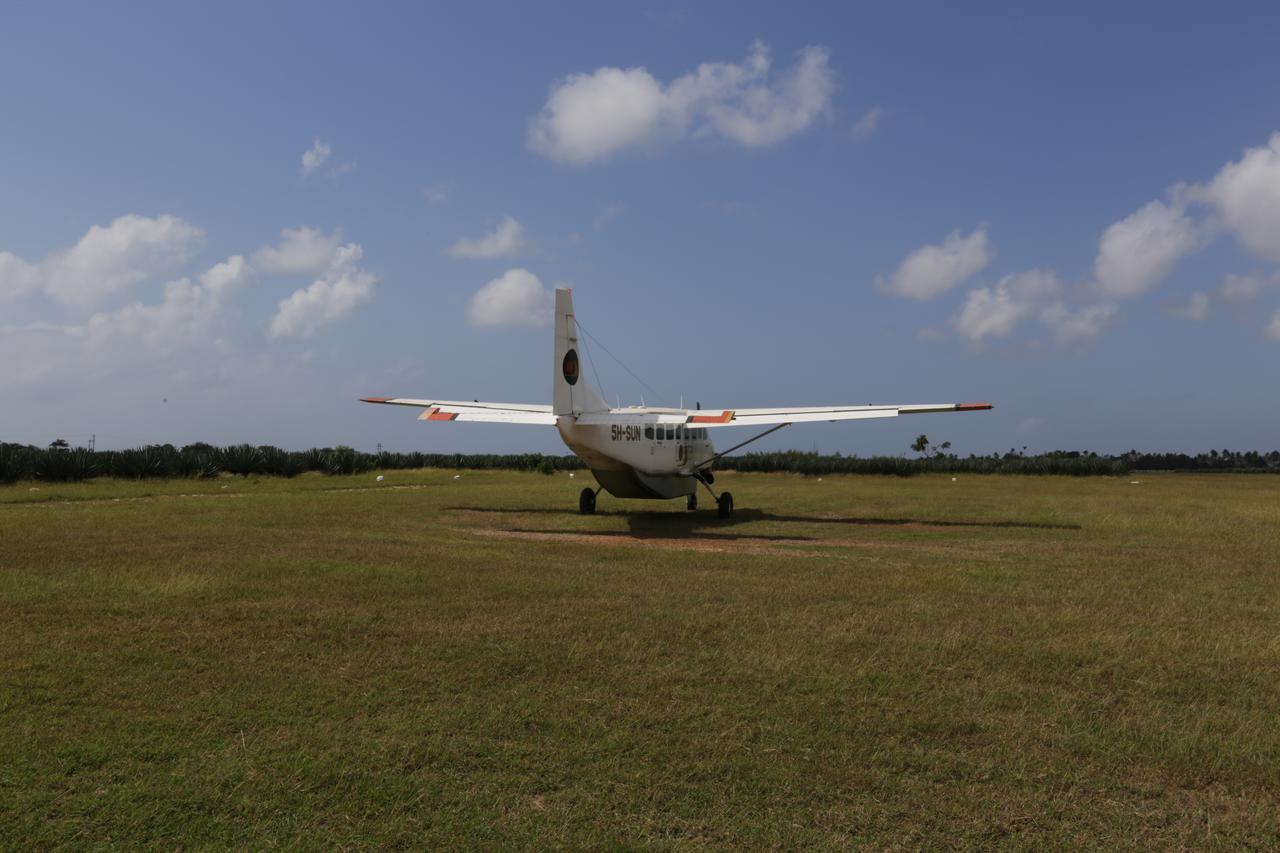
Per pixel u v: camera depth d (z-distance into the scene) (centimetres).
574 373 1672
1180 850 345
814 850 338
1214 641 682
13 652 603
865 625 722
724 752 436
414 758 422
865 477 4666
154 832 343
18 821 349
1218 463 9369
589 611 771
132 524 1473
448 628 697
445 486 2877
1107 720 494
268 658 598
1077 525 1719
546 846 337
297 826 351
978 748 449
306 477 3450
